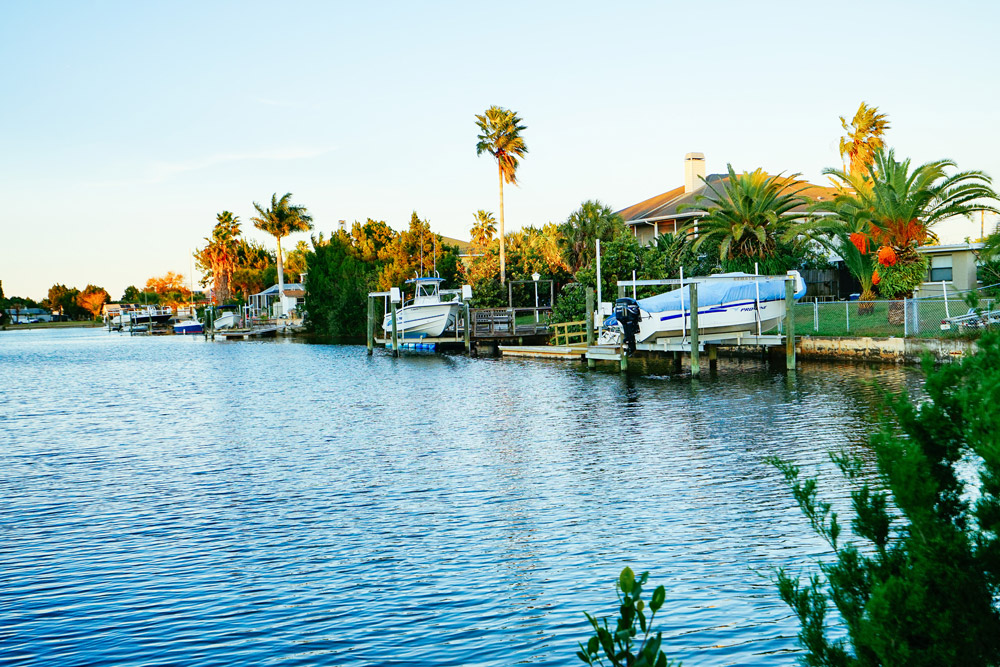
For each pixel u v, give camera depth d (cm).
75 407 3012
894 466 495
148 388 3709
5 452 2039
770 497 1338
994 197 3228
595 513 1288
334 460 1805
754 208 4041
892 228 3309
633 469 1591
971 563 472
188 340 9112
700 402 2477
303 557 1125
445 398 2903
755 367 3397
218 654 834
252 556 1135
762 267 4031
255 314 11325
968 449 522
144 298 17325
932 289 3841
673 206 5741
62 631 900
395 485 1535
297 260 13225
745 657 787
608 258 4569
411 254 7275
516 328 5234
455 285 7100
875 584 478
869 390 2534
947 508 508
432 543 1168
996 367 501
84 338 10781
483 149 6188
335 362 4950
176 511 1398
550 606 924
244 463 1809
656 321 3466
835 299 4791
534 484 1501
